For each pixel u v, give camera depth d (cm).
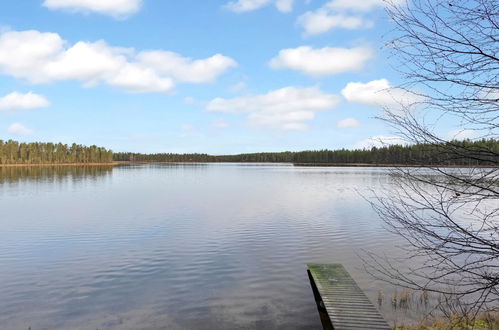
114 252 1750
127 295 1215
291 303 1149
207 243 1933
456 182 322
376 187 5350
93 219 2686
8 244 1914
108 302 1159
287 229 2309
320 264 1473
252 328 986
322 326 998
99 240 2008
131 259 1630
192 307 1120
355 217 2767
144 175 9912
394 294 1175
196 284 1316
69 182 6794
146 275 1413
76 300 1172
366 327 927
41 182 6712
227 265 1543
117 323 1013
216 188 5634
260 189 5428
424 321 952
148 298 1187
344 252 1747
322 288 1192
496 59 300
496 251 326
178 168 17225
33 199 4012
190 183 6775
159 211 3102
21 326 996
